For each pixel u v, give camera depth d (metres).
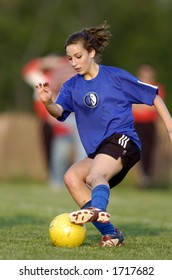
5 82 101.25
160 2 107.38
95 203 16.72
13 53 102.69
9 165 51.03
